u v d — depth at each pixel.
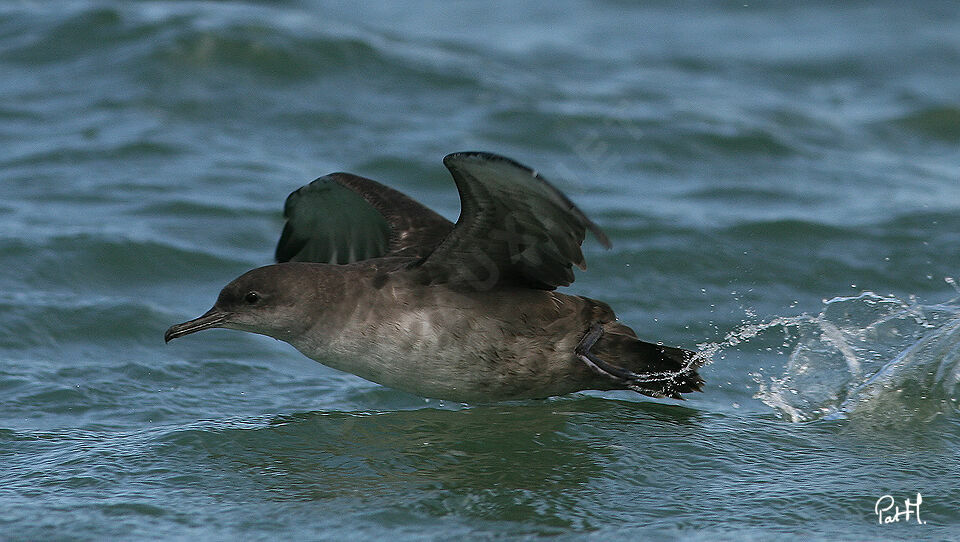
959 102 23.02
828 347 12.43
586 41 27.23
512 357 10.70
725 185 18.69
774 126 21.56
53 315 13.66
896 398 11.50
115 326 13.59
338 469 10.20
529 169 8.89
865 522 9.30
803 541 8.98
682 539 8.98
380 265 10.96
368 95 21.78
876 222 16.91
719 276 15.16
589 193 18.12
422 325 10.55
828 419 11.35
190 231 16.41
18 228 15.95
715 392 12.11
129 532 9.02
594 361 10.70
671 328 13.63
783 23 29.28
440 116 21.12
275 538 8.94
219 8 24.69
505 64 24.42
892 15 29.88
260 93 21.44
